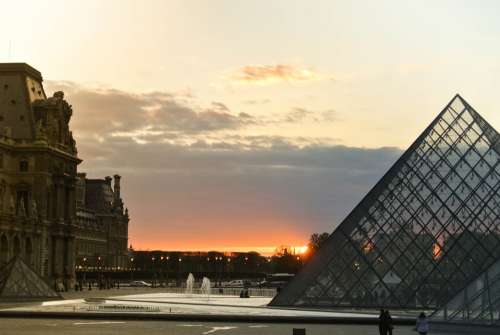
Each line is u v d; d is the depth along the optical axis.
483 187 82.19
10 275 105.44
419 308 75.94
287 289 84.44
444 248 78.56
